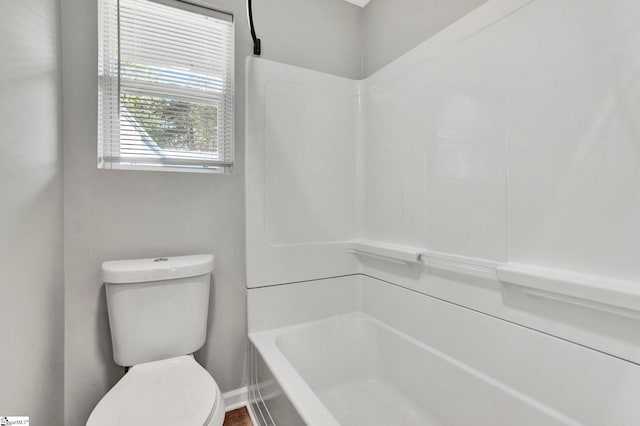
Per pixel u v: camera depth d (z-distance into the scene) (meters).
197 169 1.54
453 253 1.26
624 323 0.80
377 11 1.85
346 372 1.66
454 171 1.26
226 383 1.58
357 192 1.84
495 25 1.10
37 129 0.96
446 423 1.24
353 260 1.83
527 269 0.99
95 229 1.31
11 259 0.76
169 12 1.47
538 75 0.97
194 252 1.50
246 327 1.62
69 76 1.25
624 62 0.79
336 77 1.78
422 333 1.42
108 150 1.35
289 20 1.75
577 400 0.89
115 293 1.20
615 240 0.82
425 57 1.40
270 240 1.60
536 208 0.99
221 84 1.58
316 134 1.72
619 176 0.81
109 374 1.34
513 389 1.05
